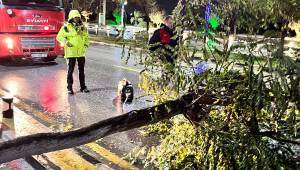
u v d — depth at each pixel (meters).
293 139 2.65
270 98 2.34
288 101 2.23
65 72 10.93
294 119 2.34
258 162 2.56
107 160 4.45
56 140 2.07
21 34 10.91
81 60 8.11
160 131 5.07
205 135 2.81
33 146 1.99
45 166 4.21
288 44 2.17
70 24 7.86
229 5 2.37
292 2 2.11
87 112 6.65
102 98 7.76
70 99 7.60
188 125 3.29
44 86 8.82
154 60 2.84
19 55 11.02
